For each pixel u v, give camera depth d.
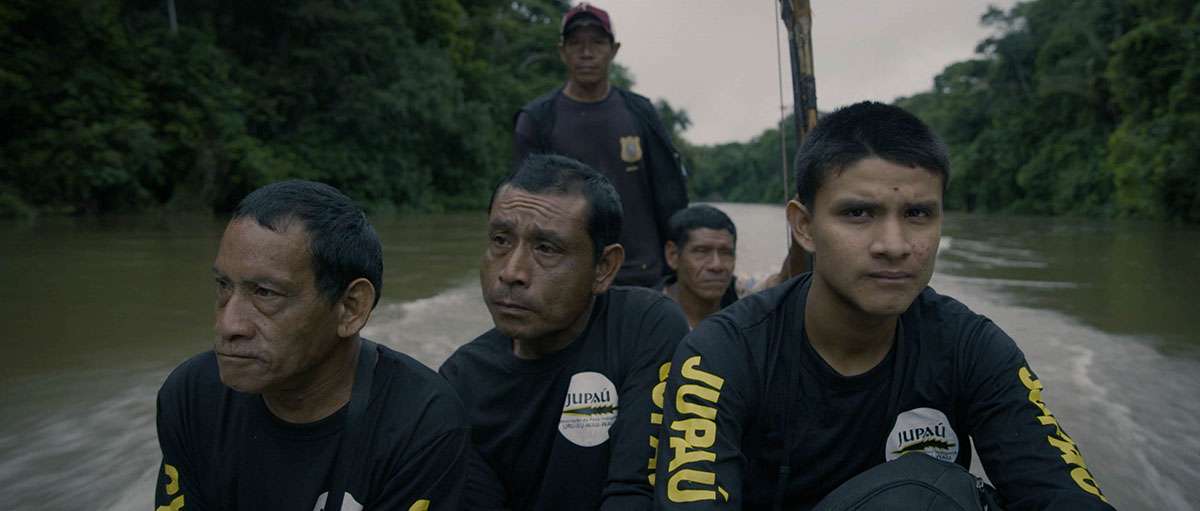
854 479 1.48
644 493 1.70
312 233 1.30
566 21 3.50
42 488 2.39
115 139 16.94
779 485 1.64
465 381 1.92
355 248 1.37
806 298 1.65
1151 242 13.21
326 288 1.33
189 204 18.42
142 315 5.18
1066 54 34.84
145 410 3.15
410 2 28.48
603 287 1.84
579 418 1.84
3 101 15.59
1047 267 8.77
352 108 24.19
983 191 38.06
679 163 3.66
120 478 2.47
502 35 37.69
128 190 17.33
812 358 1.61
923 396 1.61
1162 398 3.35
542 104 3.61
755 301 1.71
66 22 16.94
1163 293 6.57
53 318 5.04
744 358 1.61
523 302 1.69
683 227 3.21
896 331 1.62
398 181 25.81
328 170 23.52
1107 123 31.73
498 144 31.70
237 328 1.28
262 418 1.46
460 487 1.53
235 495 1.48
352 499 1.44
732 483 1.50
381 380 1.50
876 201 1.42
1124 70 24.70
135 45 18.83
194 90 19.33
